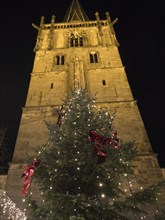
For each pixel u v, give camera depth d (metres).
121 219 10.56
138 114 23.45
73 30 37.81
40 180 12.16
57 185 11.72
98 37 35.66
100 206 10.36
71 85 27.20
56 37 36.72
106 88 26.77
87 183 11.62
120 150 12.11
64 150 12.02
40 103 25.23
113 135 12.77
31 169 11.72
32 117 23.72
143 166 18.88
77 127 12.80
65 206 9.89
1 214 16.62
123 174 13.04
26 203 11.45
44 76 29.02
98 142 11.43
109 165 11.98
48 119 23.41
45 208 11.09
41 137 21.75
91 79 28.19
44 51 33.41
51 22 39.22
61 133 12.79
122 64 30.42
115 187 12.44
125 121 22.83
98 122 13.23
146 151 20.05
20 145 21.08
